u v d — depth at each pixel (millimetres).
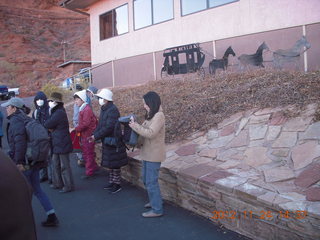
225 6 11445
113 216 4758
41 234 4293
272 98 5992
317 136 4539
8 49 42250
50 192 5953
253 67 9008
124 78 13883
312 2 9273
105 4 17297
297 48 8203
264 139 5059
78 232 4316
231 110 6355
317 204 3264
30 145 4145
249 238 3760
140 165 5805
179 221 4418
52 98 5660
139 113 8430
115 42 16719
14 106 4234
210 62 9898
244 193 3748
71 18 52375
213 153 5293
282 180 3943
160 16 14039
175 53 11242
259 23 10539
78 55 45312
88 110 6516
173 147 6082
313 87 5773
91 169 6684
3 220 1461
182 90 8672
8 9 47438
